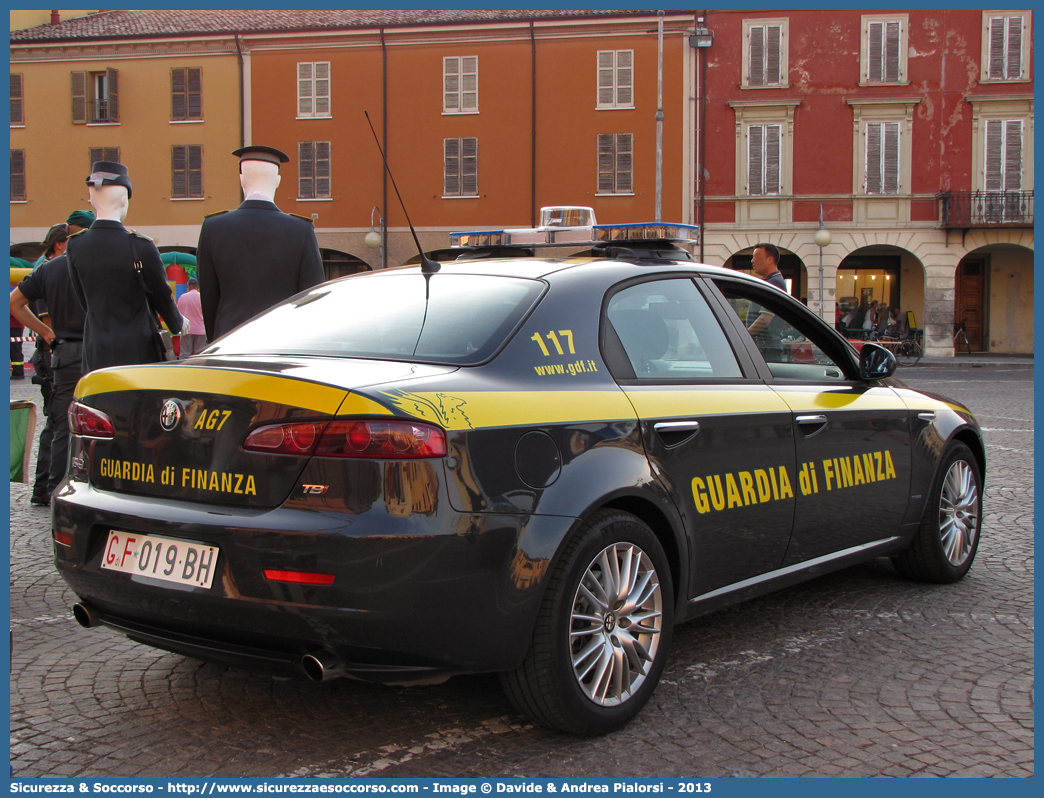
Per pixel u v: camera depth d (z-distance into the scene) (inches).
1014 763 106.3
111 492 110.9
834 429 153.3
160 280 200.7
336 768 104.1
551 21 1151.0
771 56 1149.1
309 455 96.6
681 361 133.1
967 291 1278.3
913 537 176.4
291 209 1211.9
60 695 124.9
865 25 1142.3
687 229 151.8
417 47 1181.1
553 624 105.2
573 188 1171.9
